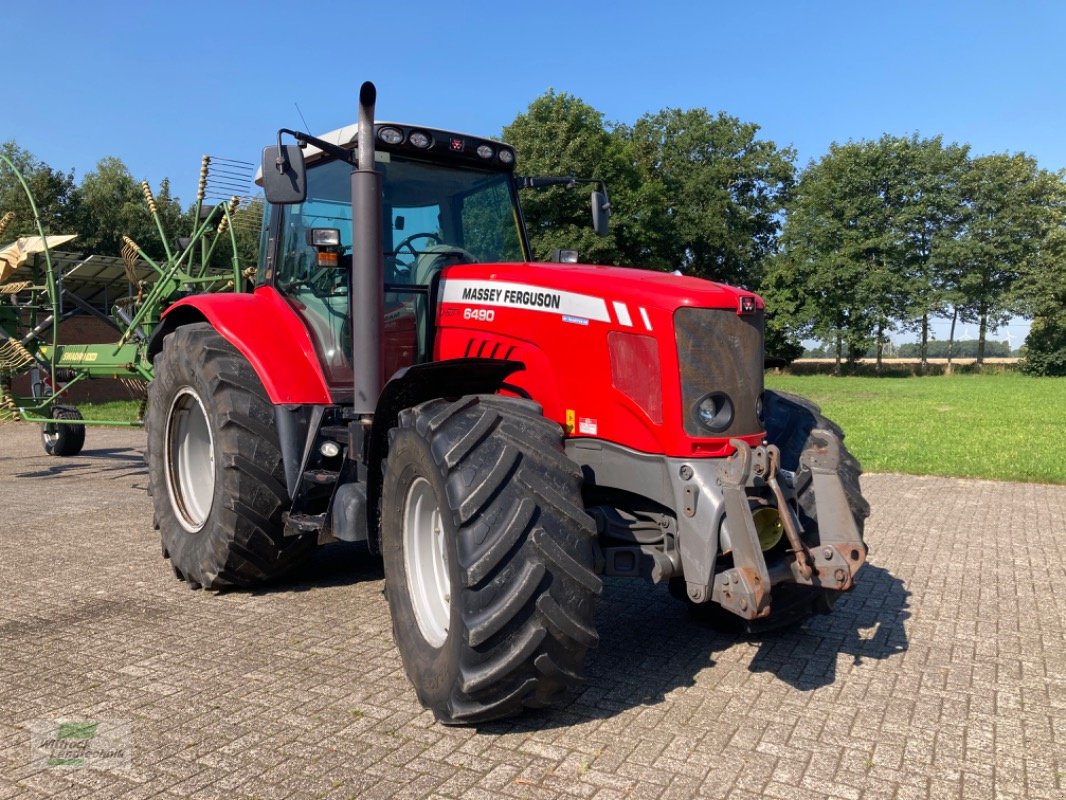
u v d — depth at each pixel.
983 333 52.19
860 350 50.88
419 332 4.59
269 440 4.78
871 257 50.31
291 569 5.09
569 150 33.62
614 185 35.53
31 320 10.14
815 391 31.42
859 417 18.67
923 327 51.66
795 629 4.49
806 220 50.81
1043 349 48.03
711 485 3.31
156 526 5.53
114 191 34.19
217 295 5.35
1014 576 5.55
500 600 2.97
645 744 3.14
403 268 4.57
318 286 4.82
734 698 3.58
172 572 5.51
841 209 50.66
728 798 2.77
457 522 3.05
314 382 4.76
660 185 39.72
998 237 49.81
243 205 7.43
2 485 8.98
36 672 3.80
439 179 4.82
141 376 8.46
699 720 3.36
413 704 3.47
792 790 2.82
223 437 4.72
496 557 2.96
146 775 2.89
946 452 12.00
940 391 31.16
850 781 2.88
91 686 3.65
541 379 3.83
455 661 3.06
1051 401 24.66
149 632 4.34
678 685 3.72
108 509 7.62
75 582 5.27
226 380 4.79
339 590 5.11
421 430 3.33
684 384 3.37
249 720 3.32
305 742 3.13
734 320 3.49
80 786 2.82
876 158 49.91
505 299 4.02
